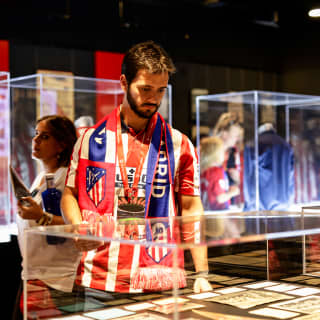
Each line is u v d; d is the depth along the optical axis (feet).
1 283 10.54
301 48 22.58
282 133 15.24
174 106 19.99
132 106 5.09
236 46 21.71
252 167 14.89
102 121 5.56
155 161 5.37
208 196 15.76
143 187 5.33
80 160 5.42
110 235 3.42
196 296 4.24
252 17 20.53
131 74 4.97
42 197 8.05
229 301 4.09
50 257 3.52
